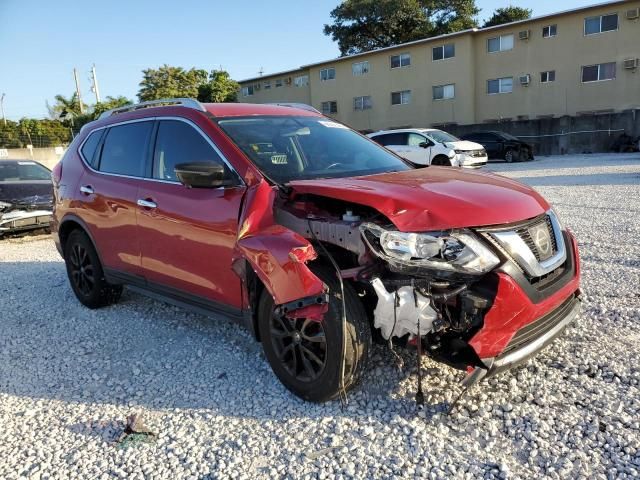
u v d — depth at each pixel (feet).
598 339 12.36
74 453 9.40
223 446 9.30
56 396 11.57
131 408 10.84
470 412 9.75
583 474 7.97
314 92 130.52
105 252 15.46
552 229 10.71
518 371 11.07
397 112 117.80
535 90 101.35
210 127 12.37
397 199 9.31
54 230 17.89
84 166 16.38
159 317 16.10
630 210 28.27
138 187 13.79
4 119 155.12
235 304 11.51
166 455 9.18
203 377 11.91
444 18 143.33
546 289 9.70
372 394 10.47
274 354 10.74
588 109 96.53
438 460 8.49
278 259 9.66
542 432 9.02
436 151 56.24
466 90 107.24
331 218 10.14
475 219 9.15
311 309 9.49
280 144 12.56
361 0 139.54
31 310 17.60
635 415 9.36
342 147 13.67
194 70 170.19
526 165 66.95
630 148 79.56
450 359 9.29
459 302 8.97
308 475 8.39
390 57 116.67
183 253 12.41
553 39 98.07
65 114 170.40
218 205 11.35
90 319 16.31
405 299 8.89
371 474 8.31
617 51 92.07
